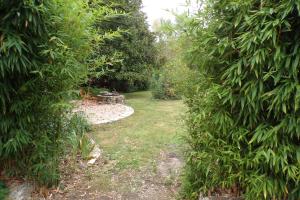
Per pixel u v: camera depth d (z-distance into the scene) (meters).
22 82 2.71
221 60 2.30
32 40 2.55
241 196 2.51
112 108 8.09
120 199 2.95
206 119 2.47
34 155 2.80
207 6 2.35
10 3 2.36
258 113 2.16
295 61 1.87
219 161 2.42
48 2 2.52
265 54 1.93
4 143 2.73
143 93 12.69
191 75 2.73
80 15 2.71
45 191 2.88
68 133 3.15
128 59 11.13
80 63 2.91
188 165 2.88
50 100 2.73
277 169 2.05
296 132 1.98
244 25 2.07
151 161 3.95
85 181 3.26
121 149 4.46
